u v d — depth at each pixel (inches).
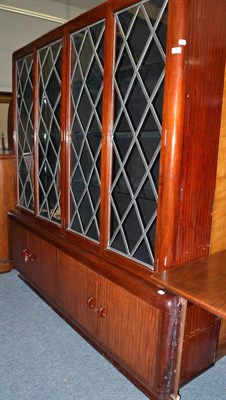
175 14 43.5
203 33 46.4
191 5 43.7
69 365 64.2
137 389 58.3
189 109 47.5
